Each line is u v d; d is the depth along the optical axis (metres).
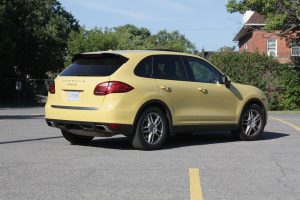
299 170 7.66
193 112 10.34
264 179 7.00
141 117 9.45
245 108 11.30
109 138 11.45
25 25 54.62
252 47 48.34
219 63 28.89
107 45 60.88
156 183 6.67
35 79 56.75
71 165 7.82
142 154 9.03
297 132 13.10
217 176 7.15
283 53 47.38
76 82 9.63
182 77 10.34
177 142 10.91
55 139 11.09
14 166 7.70
